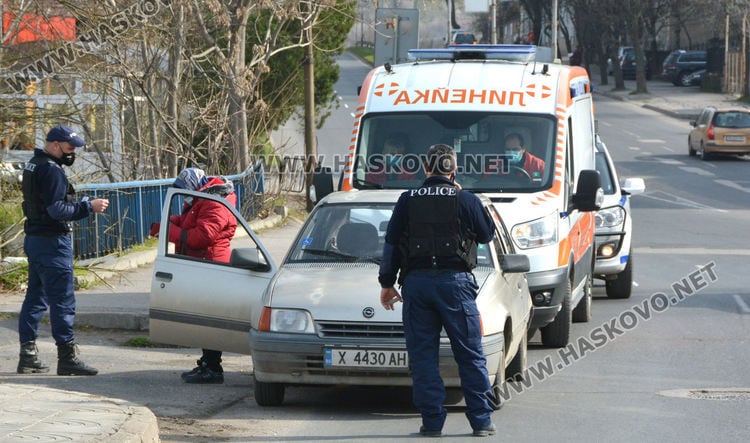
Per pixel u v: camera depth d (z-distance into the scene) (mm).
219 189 21500
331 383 18109
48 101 42125
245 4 48625
